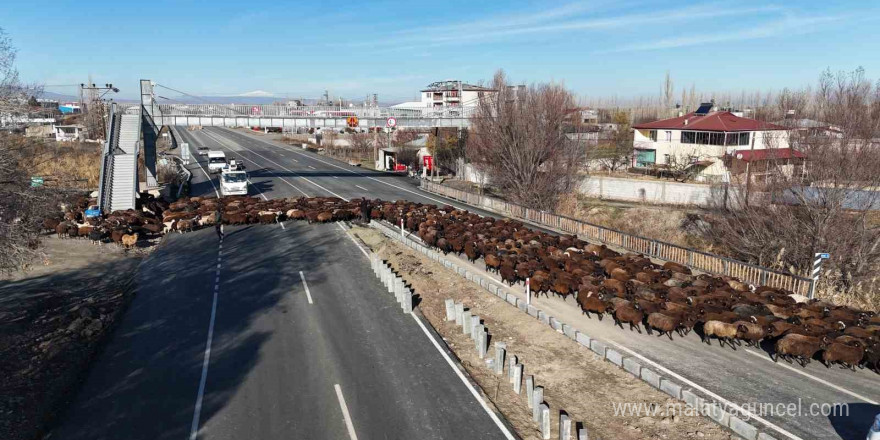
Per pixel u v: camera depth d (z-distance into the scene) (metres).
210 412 12.93
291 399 13.52
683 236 35.81
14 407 13.19
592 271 22.17
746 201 29.81
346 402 13.38
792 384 13.91
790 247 27.41
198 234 32.28
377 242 30.39
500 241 27.44
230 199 41.88
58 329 18.25
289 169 67.88
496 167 45.84
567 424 11.54
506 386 14.45
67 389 14.13
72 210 34.53
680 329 17.41
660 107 124.38
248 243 29.98
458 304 18.53
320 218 35.16
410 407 13.18
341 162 77.25
